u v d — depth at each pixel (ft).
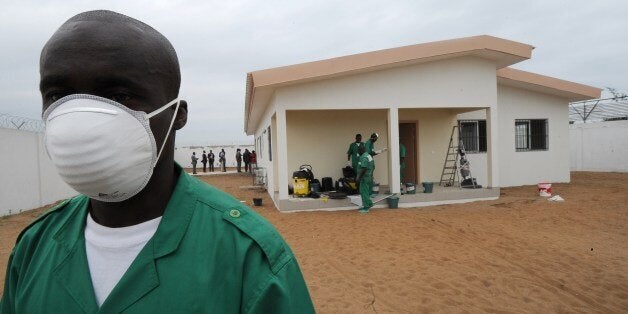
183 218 3.06
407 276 15.93
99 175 2.80
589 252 18.76
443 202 34.63
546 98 44.91
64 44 2.84
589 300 13.35
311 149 39.40
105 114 2.80
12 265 3.53
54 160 2.87
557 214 28.17
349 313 12.57
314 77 29.78
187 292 2.76
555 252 18.84
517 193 39.47
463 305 13.07
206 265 2.89
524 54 33.91
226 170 107.76
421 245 20.58
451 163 42.83
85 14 3.03
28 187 37.22
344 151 40.09
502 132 43.80
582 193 38.06
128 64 2.88
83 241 3.15
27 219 31.73
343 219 28.14
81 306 2.85
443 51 31.81
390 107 33.12
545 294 13.89
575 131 67.72
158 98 3.10
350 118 40.22
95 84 2.87
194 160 92.07
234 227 3.11
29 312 3.01
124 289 2.75
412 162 42.98
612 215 27.43
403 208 33.01
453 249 19.71
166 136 3.22
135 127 2.92
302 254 19.45
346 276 16.10
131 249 3.01
